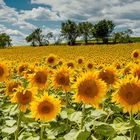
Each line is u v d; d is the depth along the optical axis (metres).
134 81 1.44
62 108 2.25
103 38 44.72
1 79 2.70
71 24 45.12
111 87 2.31
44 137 1.78
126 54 13.40
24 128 1.83
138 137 1.32
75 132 1.41
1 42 47.16
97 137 1.66
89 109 2.09
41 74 2.24
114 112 2.00
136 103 1.41
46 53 16.39
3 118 2.11
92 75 1.61
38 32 45.38
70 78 2.18
